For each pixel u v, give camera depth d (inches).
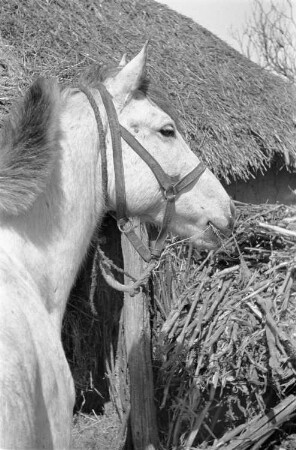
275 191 296.0
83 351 196.5
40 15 254.8
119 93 119.0
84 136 113.9
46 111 104.0
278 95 313.3
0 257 96.4
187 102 251.4
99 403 201.3
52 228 107.9
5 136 103.6
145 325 185.2
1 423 76.7
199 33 332.5
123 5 313.3
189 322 187.5
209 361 178.7
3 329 84.8
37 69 217.9
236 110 272.4
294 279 189.3
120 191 117.5
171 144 123.3
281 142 277.7
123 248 186.9
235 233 199.5
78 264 113.8
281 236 201.6
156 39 294.5
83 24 267.7
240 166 244.1
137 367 181.9
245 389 177.3
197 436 181.8
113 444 188.7
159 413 188.1
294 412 179.5
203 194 129.3
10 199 99.1
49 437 96.0
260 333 177.3
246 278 191.2
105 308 196.7
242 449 174.2
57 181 108.8
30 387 86.4
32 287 100.2
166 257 195.8
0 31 233.3
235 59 324.8
